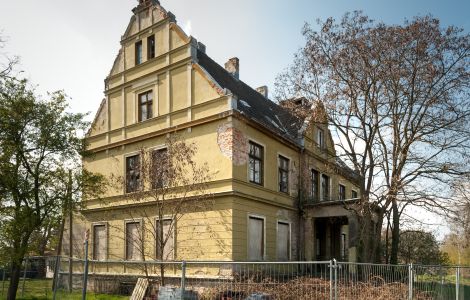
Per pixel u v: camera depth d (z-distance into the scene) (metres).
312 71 16.66
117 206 19.50
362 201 16.56
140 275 16.50
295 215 20.78
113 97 21.41
